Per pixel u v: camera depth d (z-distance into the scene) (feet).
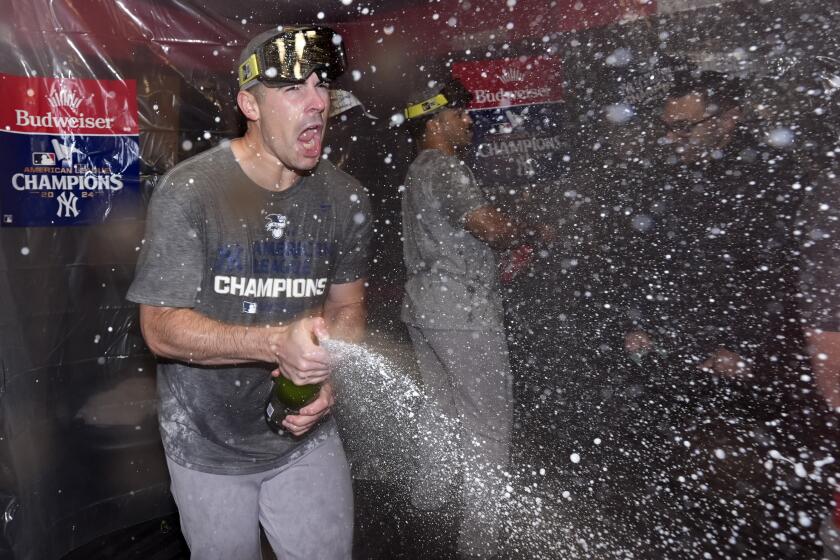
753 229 10.91
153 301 5.42
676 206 11.46
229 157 5.63
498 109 14.42
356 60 13.51
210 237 5.52
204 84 10.45
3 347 8.74
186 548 10.21
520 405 12.23
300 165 5.54
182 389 5.88
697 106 10.94
